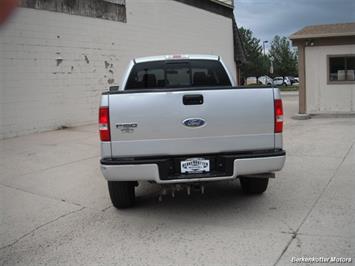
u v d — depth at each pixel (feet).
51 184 22.89
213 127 15.87
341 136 36.01
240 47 89.15
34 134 39.83
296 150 30.30
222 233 15.21
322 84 52.16
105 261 13.43
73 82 44.55
